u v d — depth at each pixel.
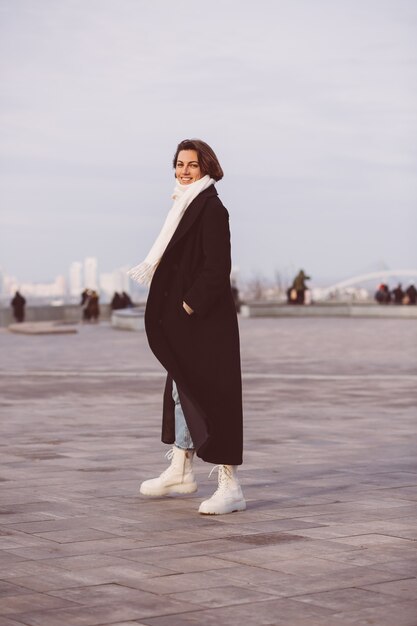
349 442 9.49
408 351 23.84
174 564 4.93
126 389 15.32
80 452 8.86
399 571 4.79
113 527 5.77
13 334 37.22
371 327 38.84
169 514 6.15
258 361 20.88
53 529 5.74
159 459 8.44
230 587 4.52
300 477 7.52
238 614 4.14
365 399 13.53
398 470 7.84
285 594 4.42
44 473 7.72
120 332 38.44
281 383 15.99
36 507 6.38
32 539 5.48
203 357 6.13
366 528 5.73
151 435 10.06
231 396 6.13
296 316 53.53
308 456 8.59
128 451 8.93
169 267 6.18
